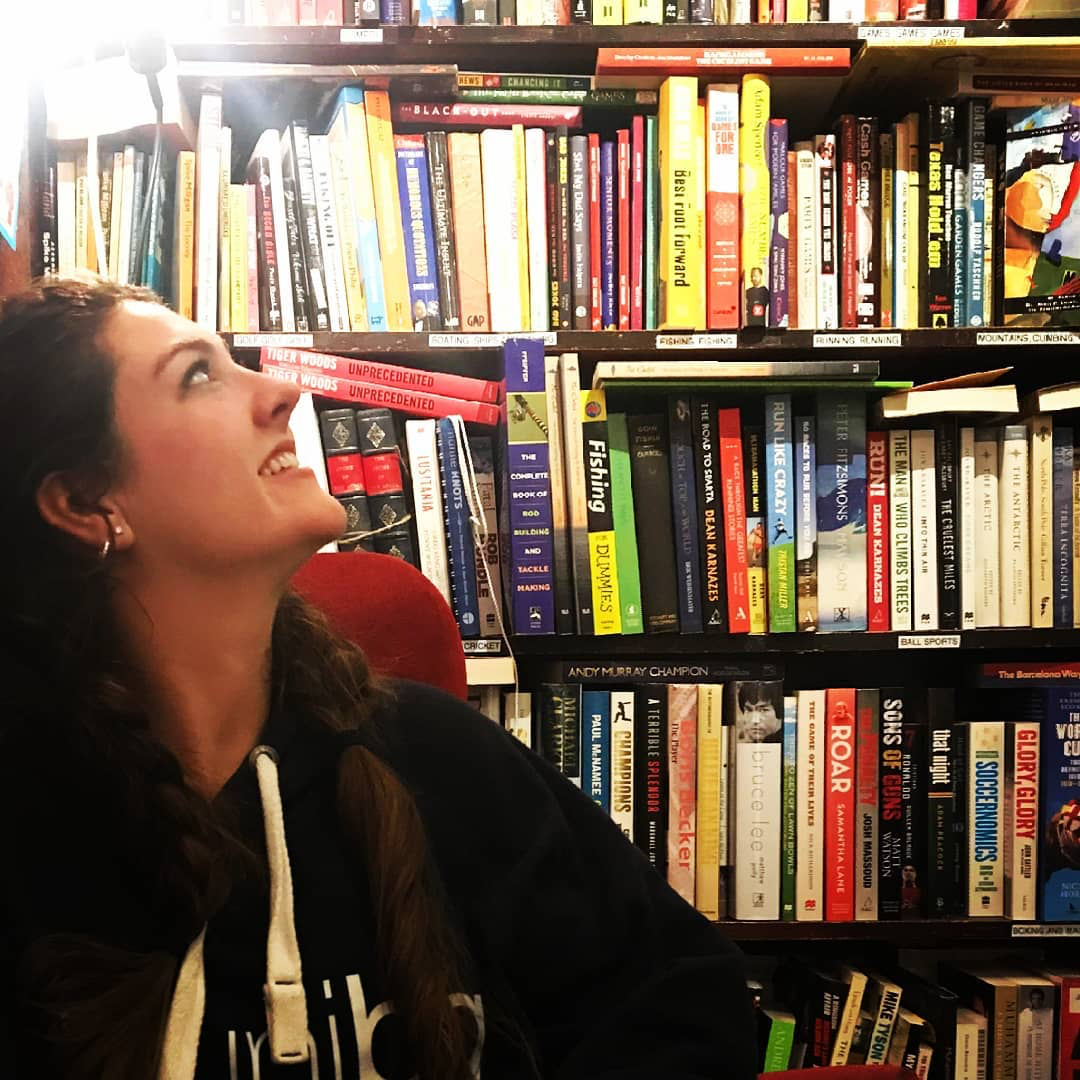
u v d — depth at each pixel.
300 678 0.75
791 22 1.62
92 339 0.68
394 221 1.61
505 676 1.55
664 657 1.83
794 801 1.61
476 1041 0.68
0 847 0.65
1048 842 1.59
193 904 0.64
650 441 1.63
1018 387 1.88
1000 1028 1.59
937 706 1.64
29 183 1.54
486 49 1.63
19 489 0.67
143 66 1.50
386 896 0.67
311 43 1.58
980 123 1.61
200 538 0.66
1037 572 1.63
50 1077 0.60
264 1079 0.63
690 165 1.59
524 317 1.63
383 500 1.58
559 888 0.76
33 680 0.67
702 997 0.72
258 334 1.57
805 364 1.54
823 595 1.62
